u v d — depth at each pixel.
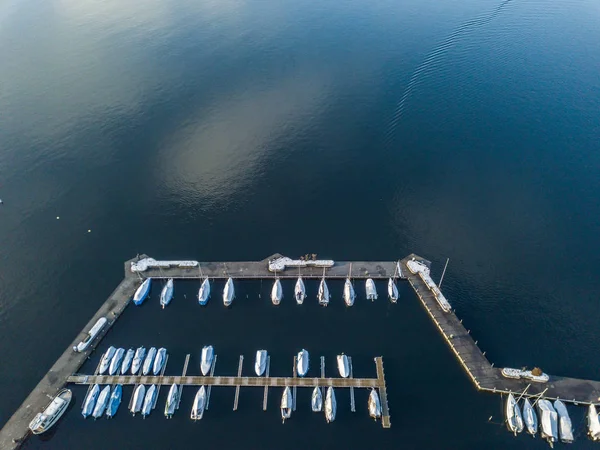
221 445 94.75
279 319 120.12
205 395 102.56
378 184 162.00
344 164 170.75
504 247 137.88
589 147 169.62
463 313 119.62
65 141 185.62
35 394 103.81
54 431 97.94
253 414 99.75
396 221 148.25
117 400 102.44
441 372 106.69
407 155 172.50
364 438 95.12
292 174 167.25
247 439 95.62
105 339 116.12
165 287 127.12
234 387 104.62
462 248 138.12
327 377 106.12
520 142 173.62
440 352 111.06
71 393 103.50
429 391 102.88
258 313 121.88
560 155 167.12
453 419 97.69
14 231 148.12
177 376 106.94
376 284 128.75
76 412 101.12
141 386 104.06
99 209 156.00
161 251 140.75
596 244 136.88
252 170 169.12
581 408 98.44
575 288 125.31
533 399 100.31
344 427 97.06
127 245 143.12
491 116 187.12
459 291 125.44
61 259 138.88
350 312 121.25
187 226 149.00
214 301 125.25
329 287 128.25
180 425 98.31
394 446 93.69
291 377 106.12
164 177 167.75
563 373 105.25
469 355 109.06
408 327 117.19
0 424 98.88
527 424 95.00
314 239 142.88
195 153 177.12
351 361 109.31
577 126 179.38
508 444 93.25
